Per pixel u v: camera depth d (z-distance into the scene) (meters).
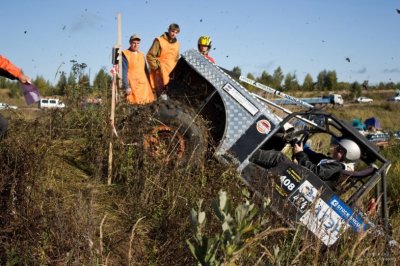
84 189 5.80
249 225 2.71
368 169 6.15
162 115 6.20
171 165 6.01
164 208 5.59
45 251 4.56
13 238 4.55
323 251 5.69
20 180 4.99
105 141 6.39
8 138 5.30
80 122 7.29
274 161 6.02
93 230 4.72
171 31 8.50
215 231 4.86
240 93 6.19
